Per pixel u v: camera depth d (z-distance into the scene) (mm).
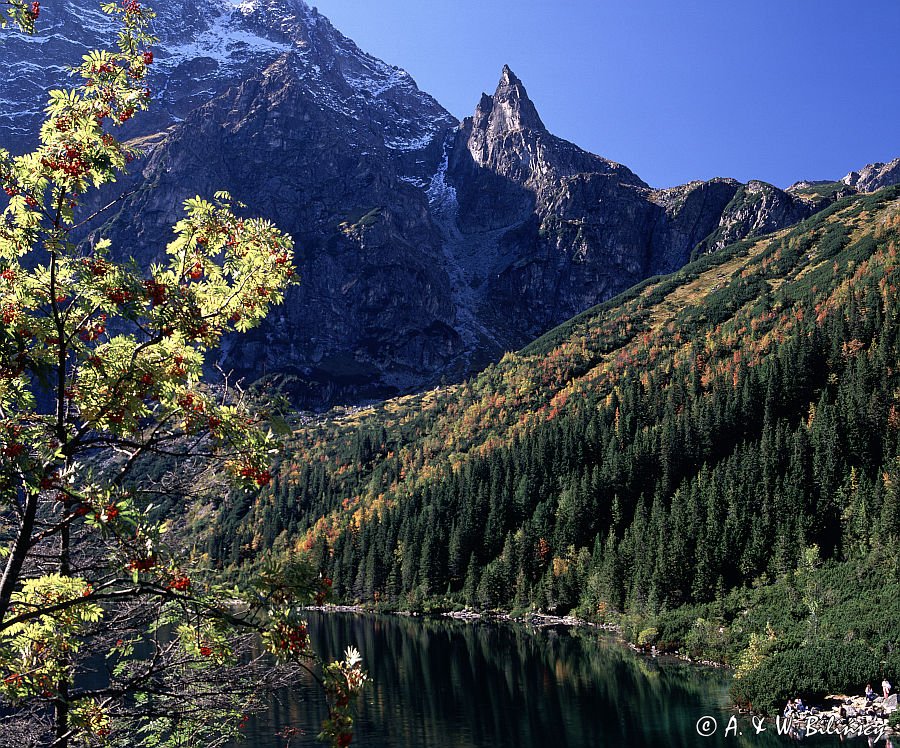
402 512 187875
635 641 98188
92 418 12766
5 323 12320
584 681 77000
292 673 15555
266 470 13938
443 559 166500
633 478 154500
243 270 14031
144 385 12906
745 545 110375
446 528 173250
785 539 104938
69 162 12562
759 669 65062
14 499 11828
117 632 15047
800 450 130750
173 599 13375
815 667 62531
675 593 106000
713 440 156250
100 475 12867
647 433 167250
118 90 13367
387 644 107062
